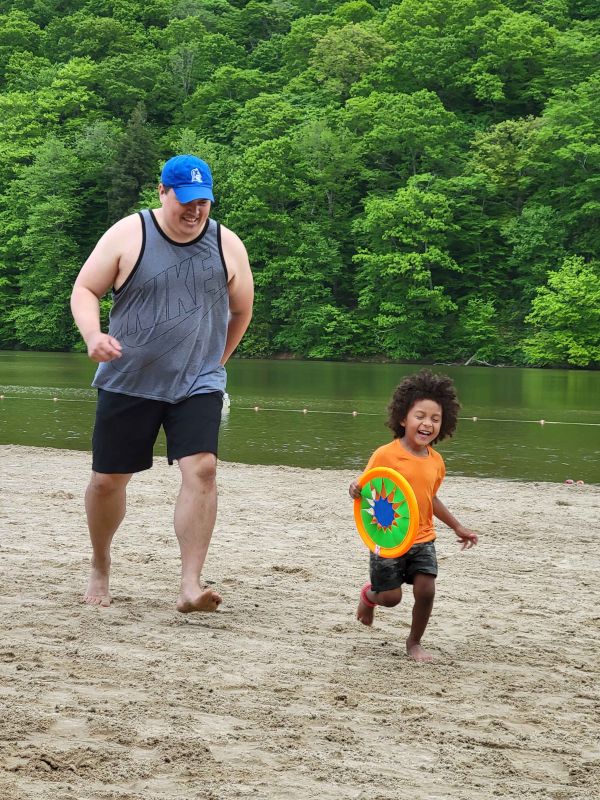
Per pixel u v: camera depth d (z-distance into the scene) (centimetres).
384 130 6588
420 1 8062
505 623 519
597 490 1132
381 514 439
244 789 269
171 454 486
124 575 586
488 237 6419
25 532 732
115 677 366
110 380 480
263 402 2530
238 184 6556
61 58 9488
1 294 7069
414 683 392
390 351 6041
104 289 474
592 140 6106
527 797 279
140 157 7194
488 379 4062
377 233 6238
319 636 464
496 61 7206
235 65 9162
